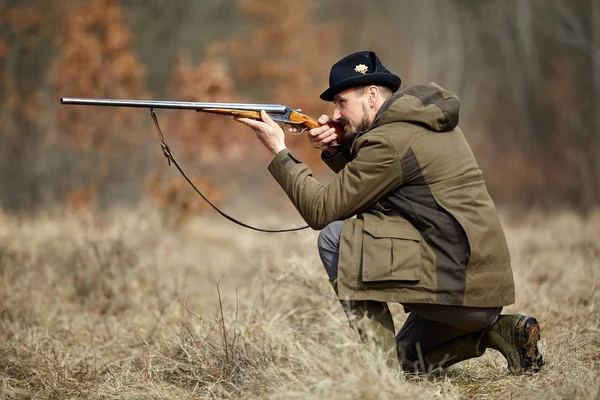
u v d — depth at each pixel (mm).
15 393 8516
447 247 7602
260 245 18109
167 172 22656
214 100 23750
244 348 8898
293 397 7234
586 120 52438
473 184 7789
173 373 9016
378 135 7727
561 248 17484
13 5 34406
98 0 26297
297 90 35219
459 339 8344
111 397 8297
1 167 33188
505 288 7828
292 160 8312
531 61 55469
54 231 19125
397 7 57844
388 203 7836
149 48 46938
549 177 50688
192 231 20953
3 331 10555
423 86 7949
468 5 57062
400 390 7012
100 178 31328
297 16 36312
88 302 12648
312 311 10758
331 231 8078
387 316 8016
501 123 56781
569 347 9031
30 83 34438
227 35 48156
